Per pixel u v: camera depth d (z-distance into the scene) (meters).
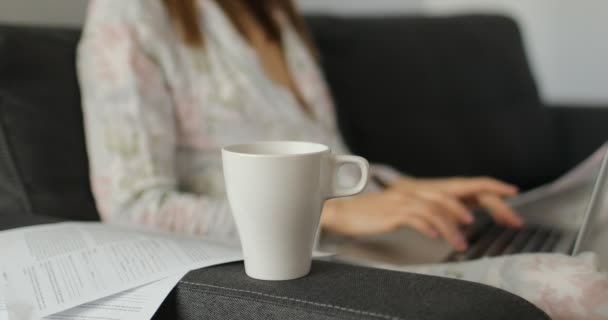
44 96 1.03
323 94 1.44
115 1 1.14
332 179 0.58
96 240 0.73
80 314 0.59
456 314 0.50
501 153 1.83
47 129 1.02
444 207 1.03
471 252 0.96
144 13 1.15
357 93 1.66
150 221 1.01
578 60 2.34
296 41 1.44
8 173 0.96
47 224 0.82
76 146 1.05
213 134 1.21
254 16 1.36
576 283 0.62
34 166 0.98
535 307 0.55
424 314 0.50
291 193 0.55
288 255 0.58
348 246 1.02
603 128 1.93
